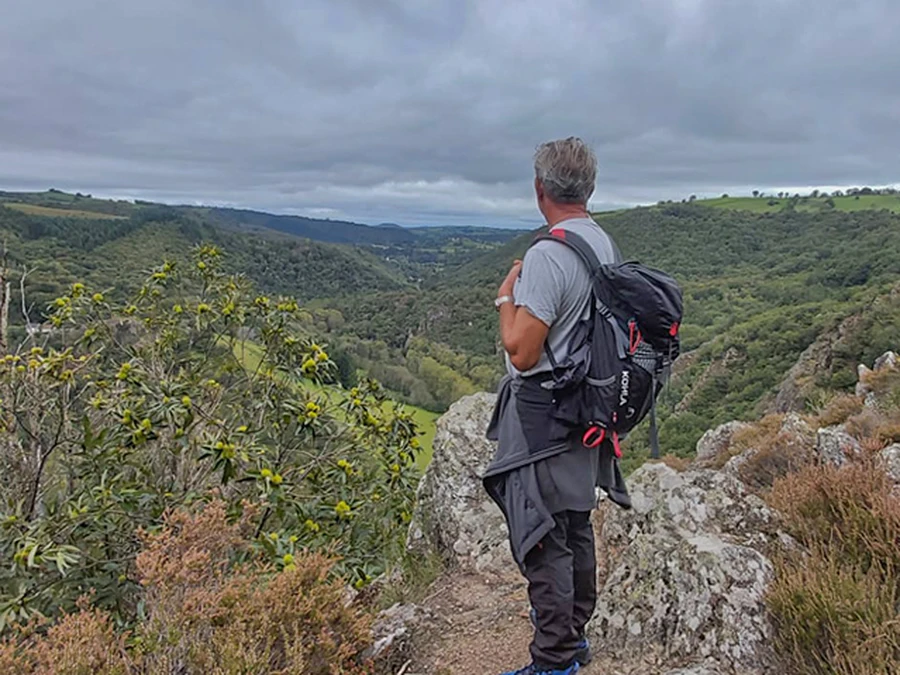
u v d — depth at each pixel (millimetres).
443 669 2434
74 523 3076
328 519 3482
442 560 3746
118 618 2824
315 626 2062
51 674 1591
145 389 3449
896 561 2348
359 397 3922
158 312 4383
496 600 3014
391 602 3174
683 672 2094
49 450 3582
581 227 1925
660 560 2549
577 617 2158
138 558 2074
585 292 1832
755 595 2266
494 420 2115
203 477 3775
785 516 2934
